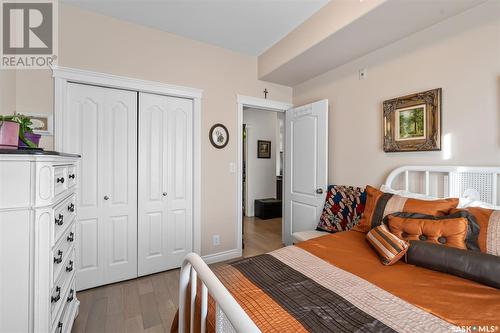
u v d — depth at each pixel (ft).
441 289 3.45
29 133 4.33
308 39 7.50
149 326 5.62
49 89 6.52
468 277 3.64
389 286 3.57
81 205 7.13
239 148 9.86
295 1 6.73
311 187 9.46
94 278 7.32
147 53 7.93
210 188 9.22
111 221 7.57
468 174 5.42
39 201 3.38
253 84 10.22
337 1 6.48
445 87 5.94
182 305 3.47
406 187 6.59
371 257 4.67
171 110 8.55
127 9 7.04
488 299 3.17
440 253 3.96
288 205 10.79
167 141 8.47
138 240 7.98
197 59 8.87
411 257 4.28
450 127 5.84
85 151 7.17
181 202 8.76
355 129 8.30
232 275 4.00
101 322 5.73
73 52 6.83
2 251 3.21
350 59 8.30
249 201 17.30
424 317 2.82
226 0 6.68
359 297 3.28
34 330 3.34
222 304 2.14
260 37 8.68
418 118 6.40
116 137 7.61
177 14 7.29
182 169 8.77
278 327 2.69
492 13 5.17
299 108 10.15
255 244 11.42
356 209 7.72
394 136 6.98
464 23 5.60
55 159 3.87
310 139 9.54
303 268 4.23
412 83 6.64
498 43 5.09
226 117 9.54
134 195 7.91
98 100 7.34
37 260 3.36
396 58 7.05
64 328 4.54
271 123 18.35
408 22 6.08
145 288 7.34
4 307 3.22
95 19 7.14
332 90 9.21
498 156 5.10
